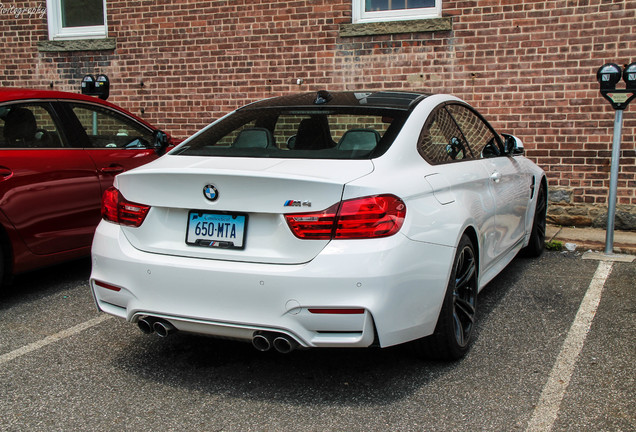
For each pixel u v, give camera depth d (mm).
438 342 3299
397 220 2873
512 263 5680
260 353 3643
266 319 2844
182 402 3035
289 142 3441
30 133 4695
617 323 4035
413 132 3441
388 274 2783
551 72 7051
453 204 3402
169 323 3078
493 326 4023
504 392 3082
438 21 7309
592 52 6895
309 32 7895
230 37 8258
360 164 3064
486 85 7289
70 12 9156
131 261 3098
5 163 4422
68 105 5066
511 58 7172
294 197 2820
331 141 3359
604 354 3535
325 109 3668
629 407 2904
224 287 2893
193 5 8367
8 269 4512
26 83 9320
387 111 3592
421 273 2969
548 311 4297
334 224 2787
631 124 6840
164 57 8602
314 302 2768
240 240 2928
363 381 3236
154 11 8562
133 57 8750
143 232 3137
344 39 7762
